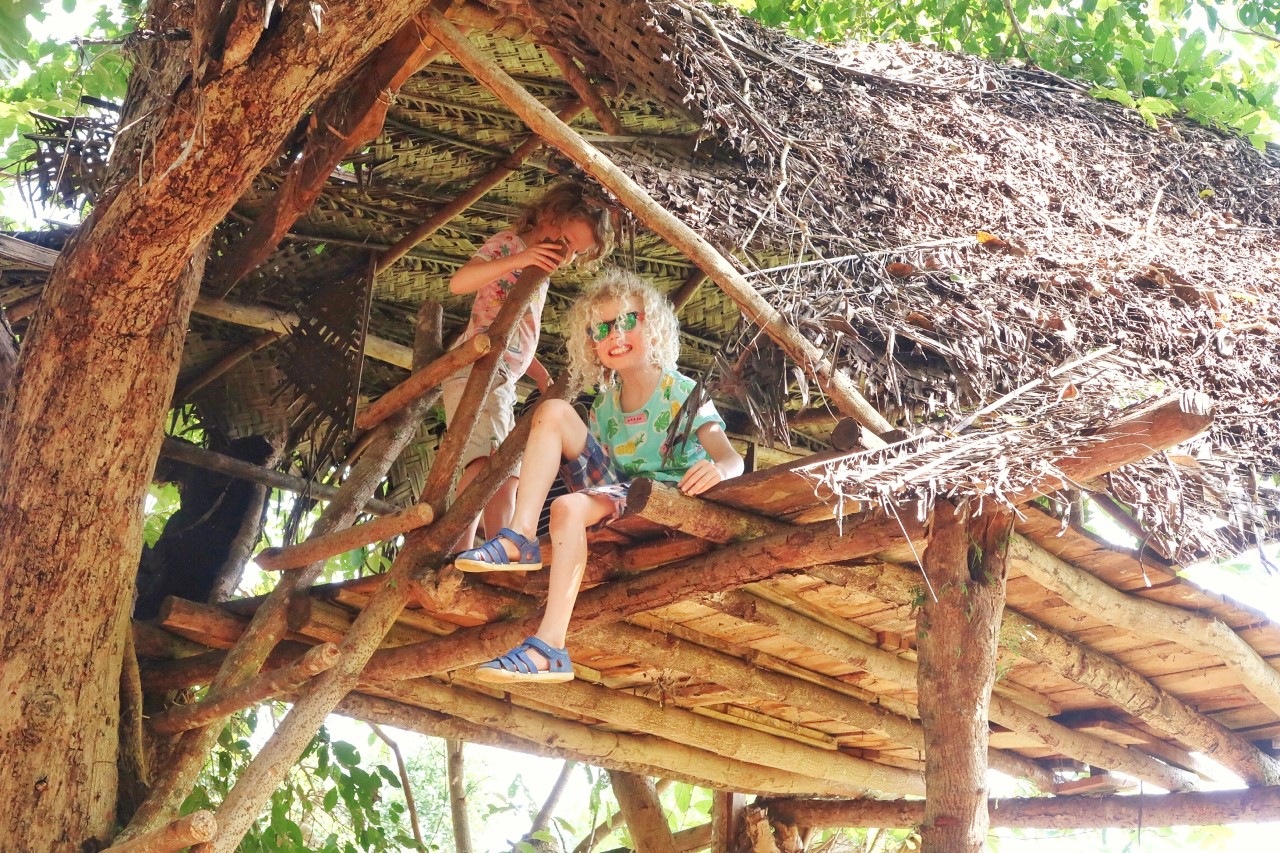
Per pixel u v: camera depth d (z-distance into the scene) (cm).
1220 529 351
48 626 357
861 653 441
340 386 471
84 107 448
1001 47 799
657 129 448
